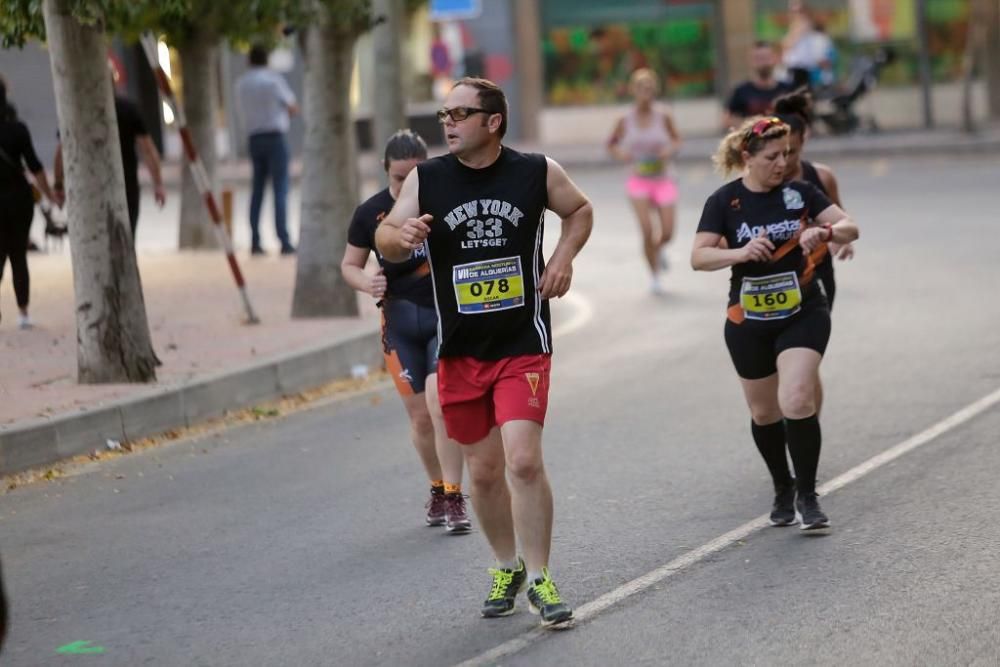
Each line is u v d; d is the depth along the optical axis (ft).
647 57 259.39
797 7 234.17
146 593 53.06
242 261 138.72
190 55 144.87
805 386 54.95
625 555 54.39
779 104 63.00
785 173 62.49
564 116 262.88
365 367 95.55
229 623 49.32
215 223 103.76
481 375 46.52
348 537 59.06
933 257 126.62
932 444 68.33
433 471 59.98
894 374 84.33
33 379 84.94
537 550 46.70
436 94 266.36
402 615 49.21
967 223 144.46
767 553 53.62
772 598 48.62
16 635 49.08
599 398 83.46
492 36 262.67
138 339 83.15
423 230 44.24
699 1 256.32
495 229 45.78
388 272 59.11
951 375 82.99
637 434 74.28
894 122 247.70
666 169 120.16
